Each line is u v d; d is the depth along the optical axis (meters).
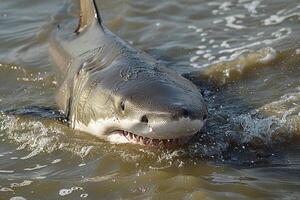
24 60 15.05
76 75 11.97
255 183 9.59
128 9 17.42
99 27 13.09
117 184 9.77
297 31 15.11
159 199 9.27
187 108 9.39
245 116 11.52
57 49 14.13
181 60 14.57
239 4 17.22
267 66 13.45
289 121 11.22
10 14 17.97
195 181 9.53
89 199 9.52
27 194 9.79
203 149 10.45
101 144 10.83
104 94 10.53
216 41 15.34
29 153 11.00
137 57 11.41
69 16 17.38
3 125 11.86
